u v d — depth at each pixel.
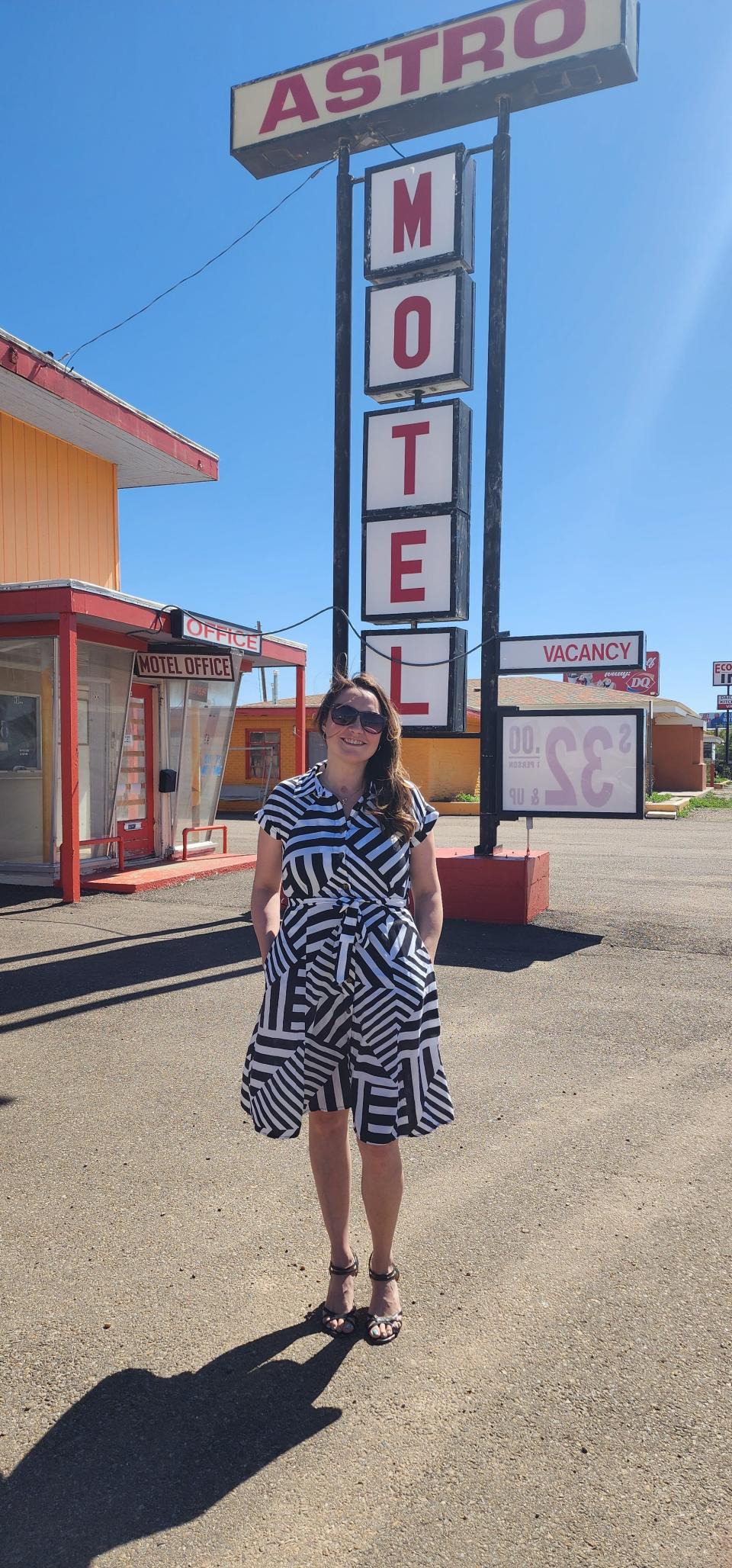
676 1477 2.03
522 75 7.66
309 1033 2.39
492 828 8.55
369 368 8.62
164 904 9.02
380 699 2.44
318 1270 2.86
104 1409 2.25
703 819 22.78
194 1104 4.18
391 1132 2.32
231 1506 1.96
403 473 8.55
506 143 7.92
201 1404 2.27
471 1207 3.25
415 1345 2.50
